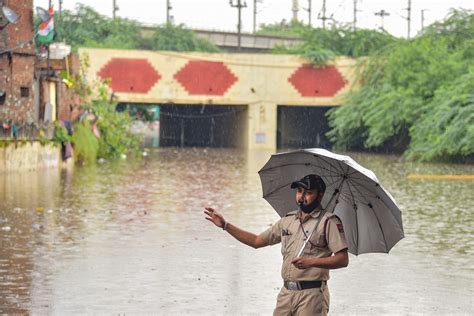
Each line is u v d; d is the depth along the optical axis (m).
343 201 13.08
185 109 131.38
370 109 101.31
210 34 151.38
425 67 97.00
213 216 13.23
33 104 61.06
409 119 93.12
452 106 80.50
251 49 154.62
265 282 21.50
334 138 109.50
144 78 106.06
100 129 78.31
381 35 124.62
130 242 27.61
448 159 81.38
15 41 59.25
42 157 60.72
